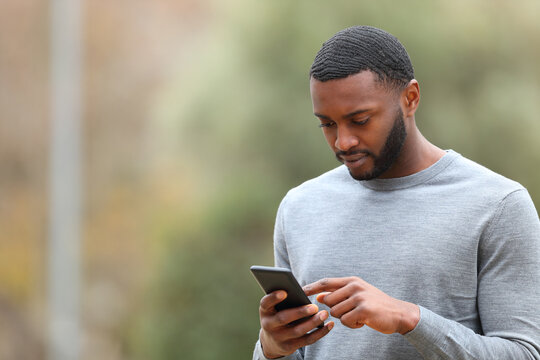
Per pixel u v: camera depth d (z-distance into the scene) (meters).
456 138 17.73
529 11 18.31
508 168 17.95
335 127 4.52
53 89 20.92
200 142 19.20
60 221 20.42
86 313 29.61
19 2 32.84
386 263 4.61
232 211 18.53
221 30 19.75
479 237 4.47
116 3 33.62
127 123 33.44
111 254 31.27
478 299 4.49
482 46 18.09
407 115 4.64
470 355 4.14
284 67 18.20
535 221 4.47
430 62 17.72
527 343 4.25
